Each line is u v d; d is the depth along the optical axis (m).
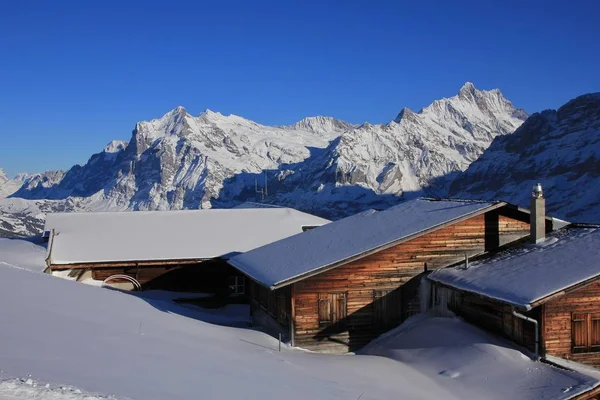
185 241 39.53
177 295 36.50
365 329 23.62
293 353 21.30
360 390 15.77
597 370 18.41
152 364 13.74
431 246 24.52
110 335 16.17
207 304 36.31
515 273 20.56
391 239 23.97
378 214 29.41
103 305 21.67
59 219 42.66
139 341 16.25
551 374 17.31
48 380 10.09
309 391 14.47
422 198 30.70
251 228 42.53
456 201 27.52
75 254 36.88
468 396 17.02
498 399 16.56
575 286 18.14
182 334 19.47
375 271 23.89
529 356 18.64
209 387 12.67
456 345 20.42
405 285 24.19
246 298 37.44
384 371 19.03
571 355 18.73
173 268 37.50
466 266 23.23
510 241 25.30
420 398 16.28
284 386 14.45
